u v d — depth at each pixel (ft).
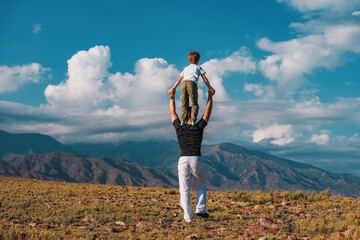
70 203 49.08
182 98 25.31
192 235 27.61
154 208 45.39
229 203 51.90
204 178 26.84
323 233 29.07
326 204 47.39
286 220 35.91
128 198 58.65
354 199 55.36
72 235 28.32
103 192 70.33
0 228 29.45
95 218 36.27
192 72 24.93
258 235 28.63
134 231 30.66
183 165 25.52
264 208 45.42
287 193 60.03
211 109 25.99
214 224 34.17
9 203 45.78
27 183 95.81
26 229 29.45
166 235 28.94
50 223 34.14
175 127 25.79
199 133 25.40
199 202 26.99
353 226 29.86
